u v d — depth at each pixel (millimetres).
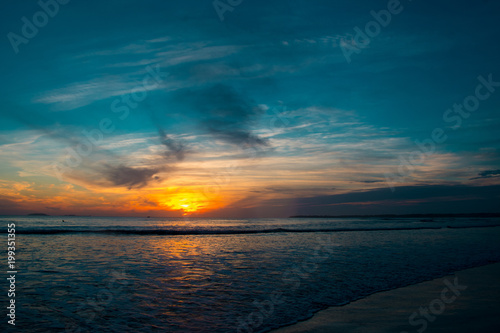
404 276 11227
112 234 31094
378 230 42750
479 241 25938
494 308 7305
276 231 39188
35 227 40188
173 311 7164
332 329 5992
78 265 12836
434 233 36750
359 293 8844
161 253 17125
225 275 11266
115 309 7254
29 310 7066
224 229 42062
